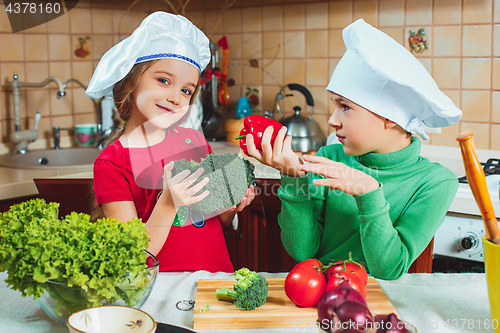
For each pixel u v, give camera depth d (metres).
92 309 0.57
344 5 1.97
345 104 0.86
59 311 0.62
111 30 2.32
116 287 0.61
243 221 1.52
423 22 1.83
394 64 0.80
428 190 0.91
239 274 0.70
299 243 0.95
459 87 1.80
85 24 2.22
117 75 0.90
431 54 1.83
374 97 0.83
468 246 1.34
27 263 0.60
